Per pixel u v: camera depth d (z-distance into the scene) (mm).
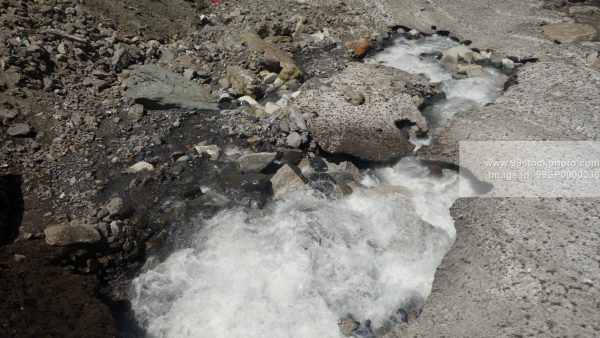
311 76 6328
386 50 7055
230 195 4445
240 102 5648
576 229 3969
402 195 4559
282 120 5215
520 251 3805
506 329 3240
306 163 4867
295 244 4023
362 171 4965
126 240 3975
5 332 3061
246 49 6414
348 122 5219
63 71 5297
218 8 7820
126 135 4953
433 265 3992
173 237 4109
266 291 3744
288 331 3529
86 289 3566
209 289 3756
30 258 3568
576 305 3357
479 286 3590
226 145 4988
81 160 4578
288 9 7781
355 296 3781
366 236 4188
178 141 4992
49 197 4176
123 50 5797
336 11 7883
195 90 5609
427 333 3355
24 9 5664
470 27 7617
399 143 5086
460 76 6297
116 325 3527
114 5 6617
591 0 8086
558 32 7234
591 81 5984
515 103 5656
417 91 5934
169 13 7242
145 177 4469
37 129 4672
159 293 3756
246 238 4066
